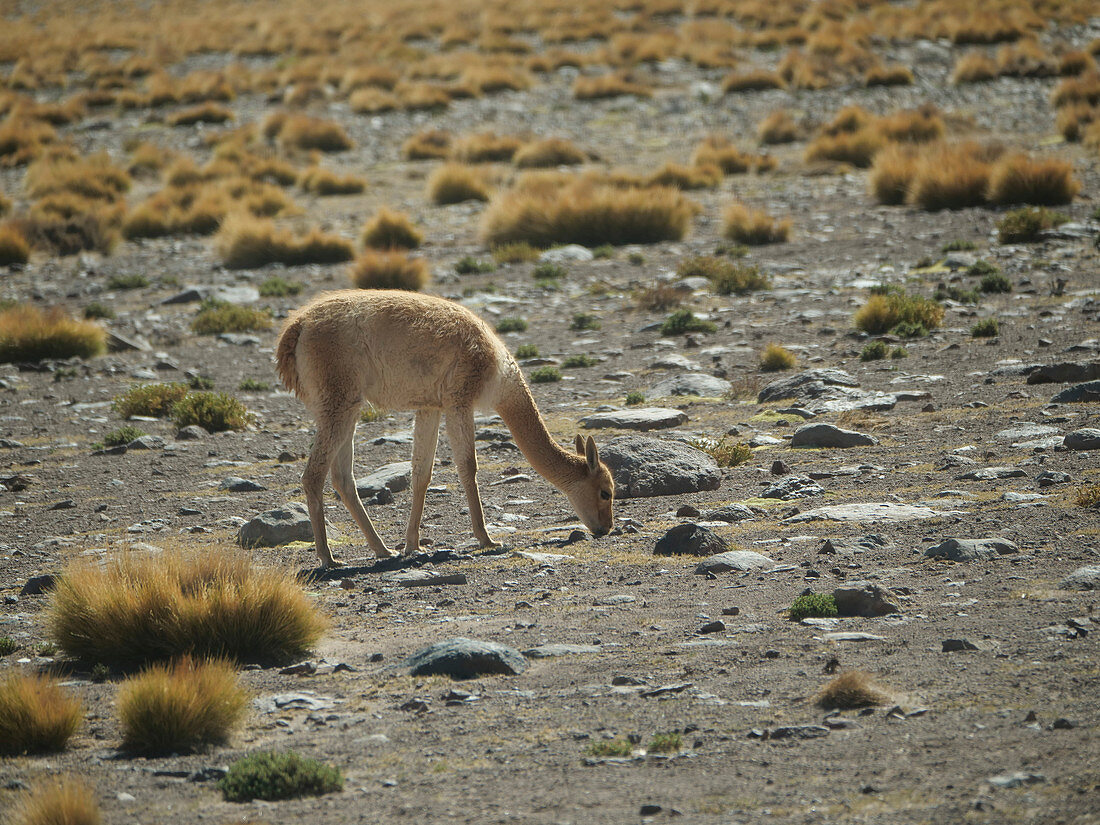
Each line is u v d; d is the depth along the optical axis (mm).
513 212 89000
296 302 74312
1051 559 23203
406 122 143000
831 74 148625
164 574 22469
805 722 16062
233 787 15000
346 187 113812
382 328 26625
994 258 68125
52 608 22828
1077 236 71250
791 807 13438
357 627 22875
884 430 37844
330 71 163625
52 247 98062
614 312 65500
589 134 132500
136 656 21750
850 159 113125
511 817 13680
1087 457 31547
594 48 178250
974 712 15836
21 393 55688
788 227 82500
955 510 27969
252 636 21484
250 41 196750
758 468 34750
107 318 72688
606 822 13367
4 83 171375
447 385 27156
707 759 15016
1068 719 15109
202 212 104312
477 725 16844
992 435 35562
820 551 25328
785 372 48219
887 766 14352
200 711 17156
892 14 184500
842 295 63656
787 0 195750
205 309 72562
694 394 46156
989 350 48000
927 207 88125
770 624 20688
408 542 28531
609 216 87562
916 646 18781
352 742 16562
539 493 35375
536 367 54156
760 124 127812
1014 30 162625
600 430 41031
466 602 23969
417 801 14367
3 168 131000
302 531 31312
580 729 16391
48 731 17156
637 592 23766
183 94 158000
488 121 141750
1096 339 46844
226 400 48469
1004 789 13406
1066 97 125875
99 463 42562
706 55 161625
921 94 138500
